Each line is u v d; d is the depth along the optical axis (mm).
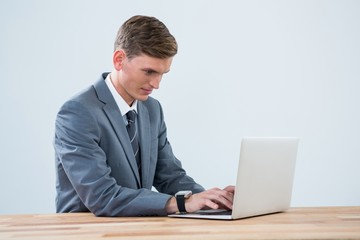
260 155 2105
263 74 4473
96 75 4379
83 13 4371
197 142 4438
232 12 4445
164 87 4418
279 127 4480
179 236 1608
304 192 4520
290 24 4488
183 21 4422
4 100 4340
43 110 4367
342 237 1625
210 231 1713
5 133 4344
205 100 4438
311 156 4512
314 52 4504
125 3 4387
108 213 2189
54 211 4367
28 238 1606
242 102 4457
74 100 2387
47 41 4359
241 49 4453
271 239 1599
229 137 4449
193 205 2148
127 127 2576
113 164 2457
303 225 1874
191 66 4426
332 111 4516
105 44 4379
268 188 2199
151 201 2172
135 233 1679
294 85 4492
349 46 4523
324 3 4504
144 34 2328
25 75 4355
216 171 4449
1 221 2053
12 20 4340
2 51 4336
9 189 4344
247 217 2131
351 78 4523
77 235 1652
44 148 4367
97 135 2379
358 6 4516
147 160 2627
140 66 2359
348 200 4543
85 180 2250
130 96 2568
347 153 4531
